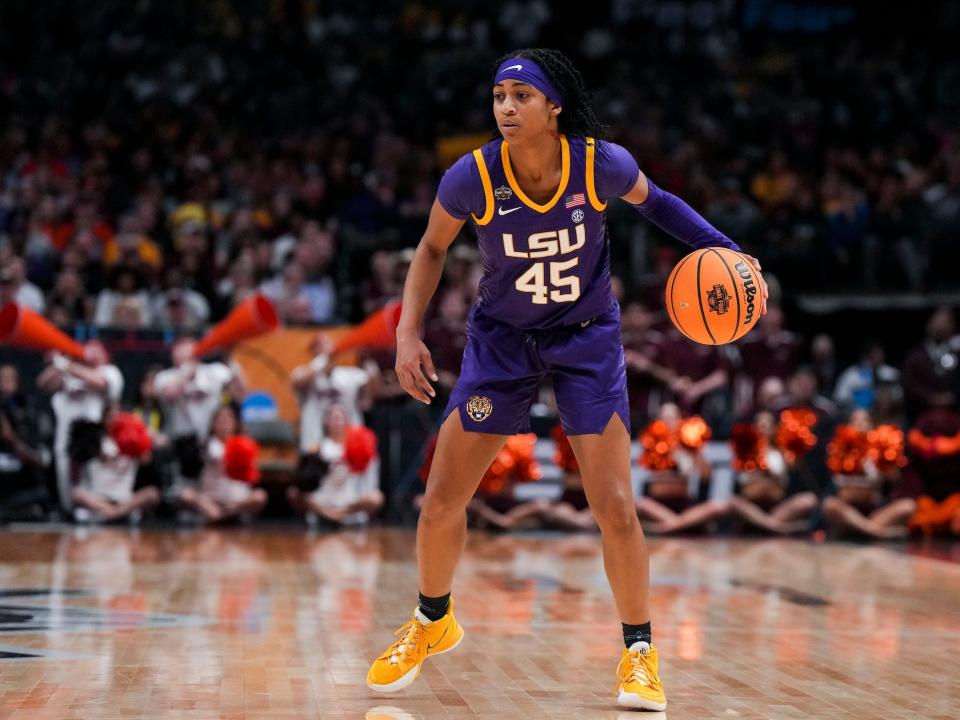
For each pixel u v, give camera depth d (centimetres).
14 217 1642
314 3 2322
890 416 1370
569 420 455
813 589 852
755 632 657
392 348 1374
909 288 1672
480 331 464
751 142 2112
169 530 1216
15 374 1293
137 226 1600
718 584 869
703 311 452
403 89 2152
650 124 2086
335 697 467
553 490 1359
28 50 2131
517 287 448
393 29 2309
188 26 2214
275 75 2127
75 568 872
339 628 632
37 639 582
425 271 466
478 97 2127
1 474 1280
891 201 1781
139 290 1449
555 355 454
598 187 434
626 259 1717
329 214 1733
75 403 1295
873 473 1312
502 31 2348
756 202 1964
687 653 587
